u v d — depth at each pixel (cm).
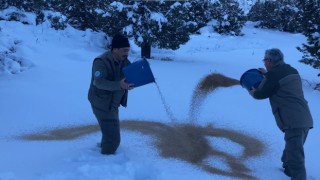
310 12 1005
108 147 462
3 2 1334
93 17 1464
